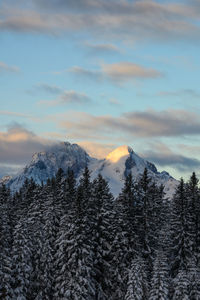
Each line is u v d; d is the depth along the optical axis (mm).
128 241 66000
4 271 55938
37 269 63094
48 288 62625
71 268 59688
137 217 69875
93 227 65375
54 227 67000
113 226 66250
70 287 59219
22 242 59750
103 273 64125
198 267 64875
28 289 61719
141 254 66750
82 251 59594
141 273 60812
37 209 69875
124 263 64625
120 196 70188
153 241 69562
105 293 63875
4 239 59812
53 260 64562
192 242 67125
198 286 61188
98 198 67188
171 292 60938
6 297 55156
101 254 64688
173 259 69125
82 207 61969
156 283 58969
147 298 59625
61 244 61344
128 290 59875
